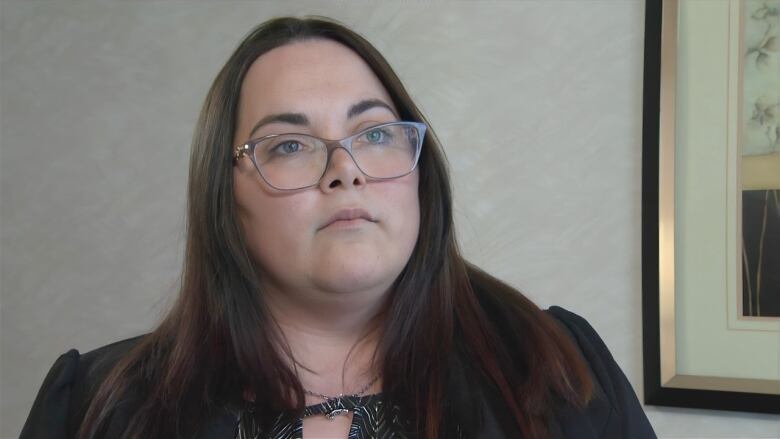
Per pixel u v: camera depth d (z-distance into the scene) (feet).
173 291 4.32
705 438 3.66
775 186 3.55
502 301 2.60
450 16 4.16
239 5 4.58
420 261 2.46
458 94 4.13
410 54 4.21
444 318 2.47
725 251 3.60
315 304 2.29
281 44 2.40
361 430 2.32
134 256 4.70
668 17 3.69
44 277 4.88
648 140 3.72
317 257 2.14
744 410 3.54
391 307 2.42
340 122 2.25
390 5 4.26
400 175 2.23
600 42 3.91
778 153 3.54
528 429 2.27
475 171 4.08
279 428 2.35
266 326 2.40
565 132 3.95
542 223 3.97
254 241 2.32
